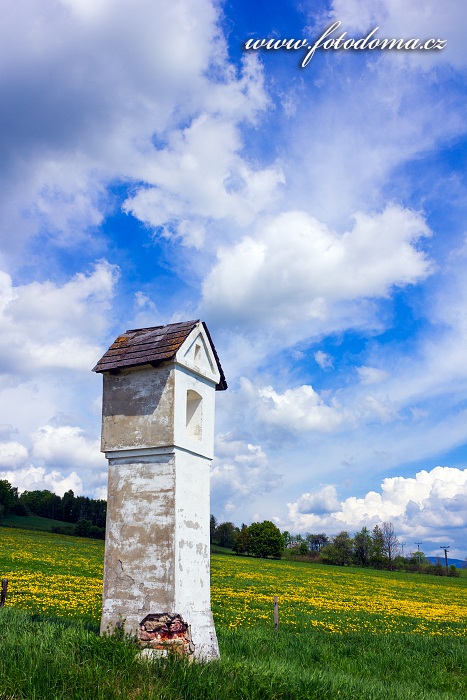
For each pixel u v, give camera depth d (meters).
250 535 110.06
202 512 10.73
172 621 9.45
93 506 128.88
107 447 10.71
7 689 7.32
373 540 109.69
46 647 8.95
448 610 36.75
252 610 26.69
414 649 17.53
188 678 8.21
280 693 8.51
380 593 47.09
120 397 10.84
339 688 9.69
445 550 131.25
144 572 9.91
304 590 42.28
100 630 10.05
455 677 14.16
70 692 7.50
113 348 11.32
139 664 8.52
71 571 39.00
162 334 11.09
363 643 17.56
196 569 10.27
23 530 88.75
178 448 10.26
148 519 10.11
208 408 11.48
